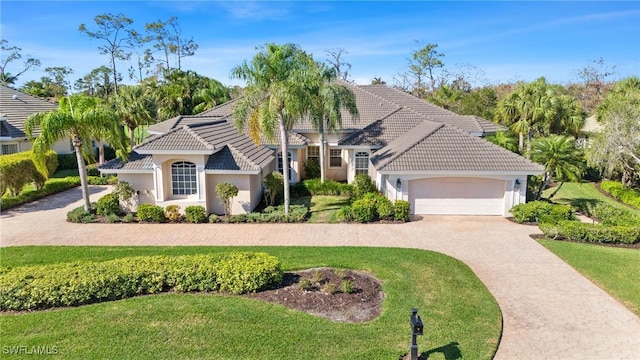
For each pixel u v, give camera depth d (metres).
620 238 17.27
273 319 10.62
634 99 24.73
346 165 31.06
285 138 20.98
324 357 9.22
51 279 11.49
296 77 19.52
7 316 10.73
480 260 15.58
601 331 10.68
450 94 55.59
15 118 34.12
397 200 21.20
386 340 9.88
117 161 22.06
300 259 15.17
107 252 16.30
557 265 15.02
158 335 9.91
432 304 11.69
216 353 9.31
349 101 25.52
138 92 37.78
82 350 9.34
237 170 21.17
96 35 69.94
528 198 23.52
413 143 22.95
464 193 22.02
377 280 13.33
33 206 24.38
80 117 20.19
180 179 21.98
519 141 38.84
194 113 44.97
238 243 17.61
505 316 11.41
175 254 16.05
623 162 25.70
